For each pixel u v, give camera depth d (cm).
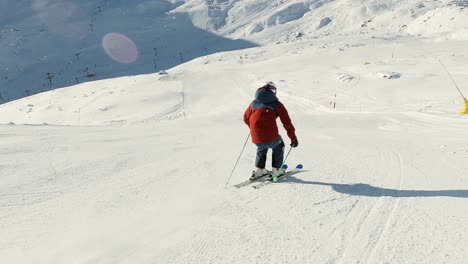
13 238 370
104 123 5938
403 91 4572
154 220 399
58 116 7056
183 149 920
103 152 859
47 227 397
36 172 656
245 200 455
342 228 350
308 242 323
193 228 367
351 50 9169
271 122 538
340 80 5822
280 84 6250
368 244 312
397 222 354
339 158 702
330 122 2208
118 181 588
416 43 9962
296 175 570
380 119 2298
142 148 935
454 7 14850
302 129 1733
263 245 320
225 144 1021
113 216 422
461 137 1000
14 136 1192
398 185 483
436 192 442
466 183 474
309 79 6312
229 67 9150
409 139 1007
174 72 9262
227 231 354
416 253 290
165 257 306
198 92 7081
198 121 2750
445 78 4756
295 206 421
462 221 345
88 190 538
